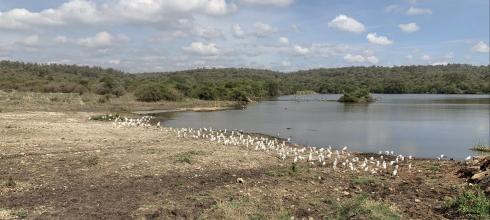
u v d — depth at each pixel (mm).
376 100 117625
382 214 13117
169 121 52281
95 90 94000
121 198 14516
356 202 14016
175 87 97188
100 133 30953
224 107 83125
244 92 107438
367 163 22875
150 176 17859
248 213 13102
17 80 103875
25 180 16688
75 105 62781
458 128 46781
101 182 16734
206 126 46750
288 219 12719
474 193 14883
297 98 137875
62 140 26469
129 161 20500
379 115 65312
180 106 78875
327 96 158750
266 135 38625
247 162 21625
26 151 22297
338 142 35469
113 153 22500
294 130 43750
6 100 60469
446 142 36062
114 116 46062
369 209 13414
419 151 31297
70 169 18703
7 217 12336
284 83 189125
